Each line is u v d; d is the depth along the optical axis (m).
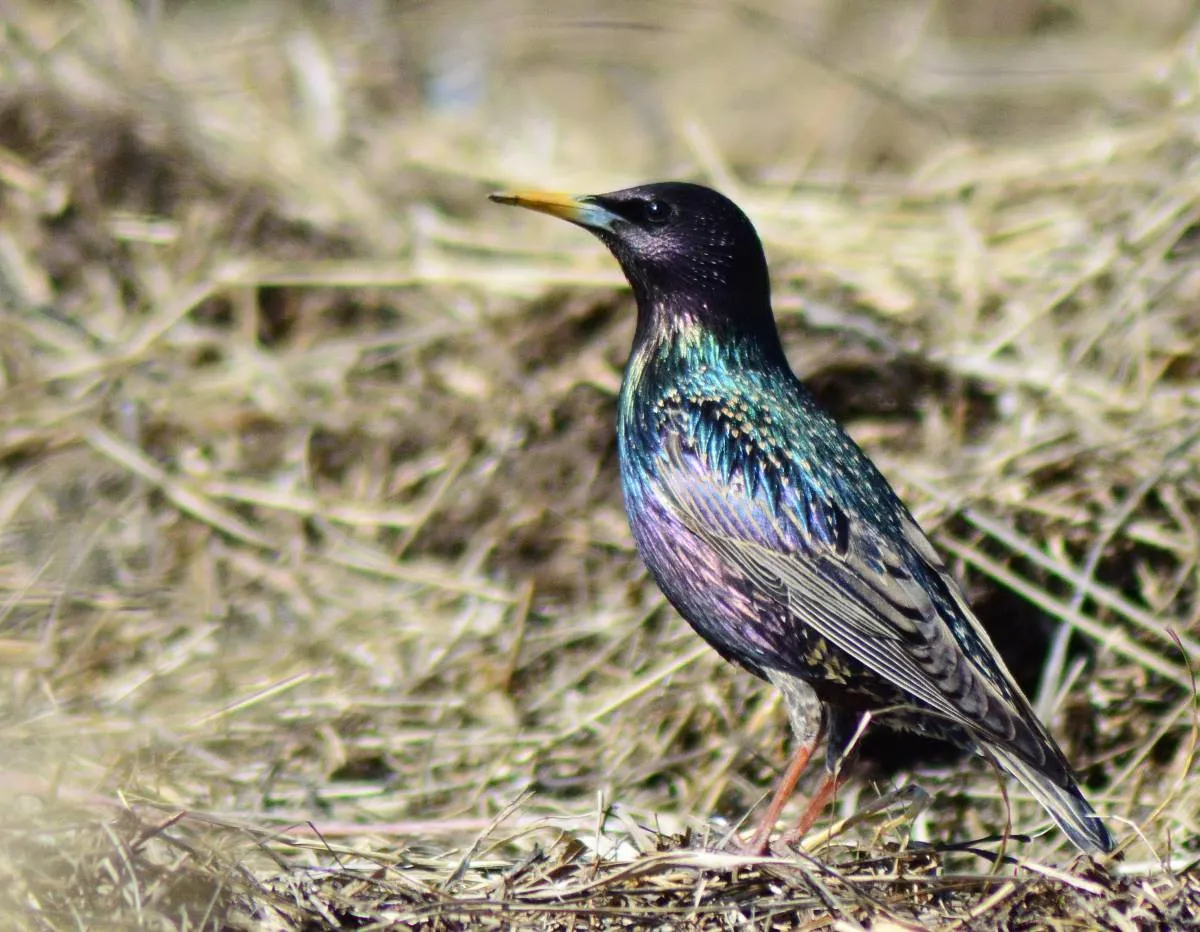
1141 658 10.88
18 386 13.45
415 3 19.97
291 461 13.34
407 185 16.53
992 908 7.92
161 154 15.29
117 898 7.49
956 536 11.77
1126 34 20.91
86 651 11.23
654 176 17.88
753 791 10.55
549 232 15.74
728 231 9.91
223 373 13.96
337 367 14.09
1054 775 8.43
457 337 14.18
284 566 12.43
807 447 9.55
